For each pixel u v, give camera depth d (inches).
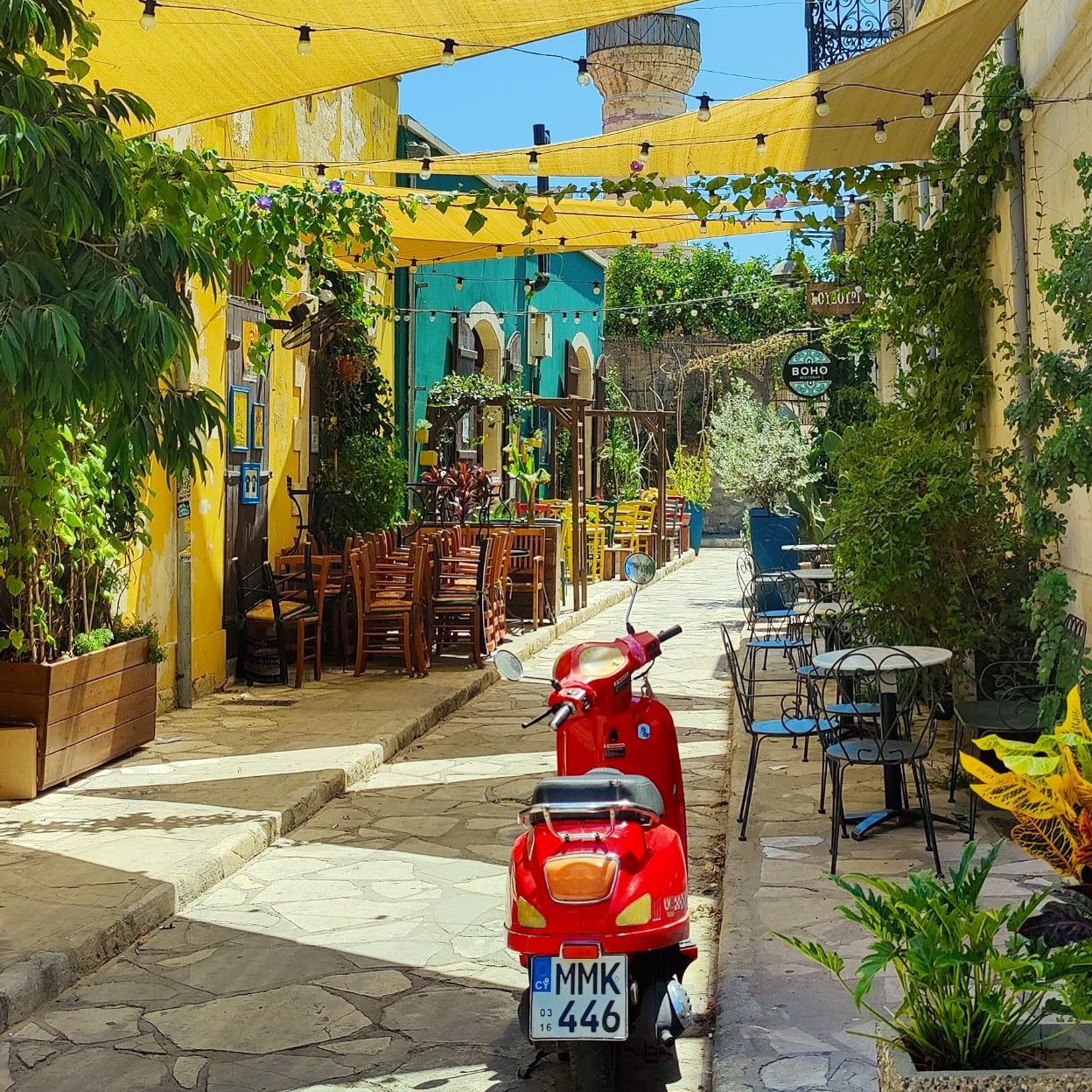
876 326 539.2
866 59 302.4
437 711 402.0
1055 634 231.0
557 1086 156.6
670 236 532.4
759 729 260.4
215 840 252.4
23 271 179.2
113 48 264.1
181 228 220.7
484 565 489.7
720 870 245.0
